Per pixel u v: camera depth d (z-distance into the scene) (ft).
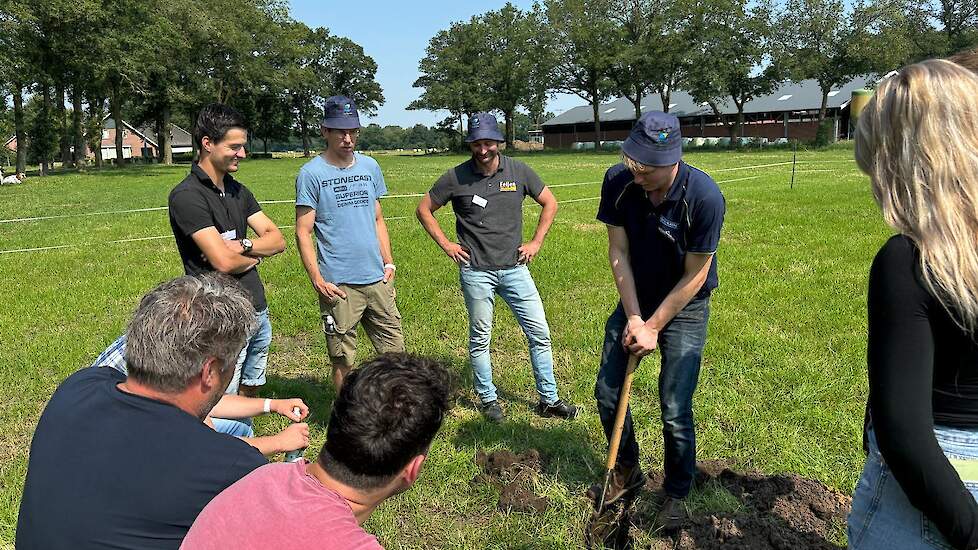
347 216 14.15
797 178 71.20
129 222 48.85
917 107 4.65
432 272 29.48
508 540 10.85
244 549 5.02
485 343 15.15
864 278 26.03
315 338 21.34
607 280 27.45
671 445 10.75
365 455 5.11
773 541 9.97
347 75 267.18
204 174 12.26
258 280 13.38
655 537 10.71
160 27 123.03
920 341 4.66
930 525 5.20
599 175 91.71
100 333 21.79
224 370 6.96
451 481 12.51
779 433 13.69
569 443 13.82
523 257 14.94
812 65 161.48
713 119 214.90
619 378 11.01
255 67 177.88
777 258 30.01
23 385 17.56
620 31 185.37
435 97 228.02
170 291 6.88
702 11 167.84
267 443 9.46
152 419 6.37
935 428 5.01
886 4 159.43
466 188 14.67
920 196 4.59
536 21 207.41
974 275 4.37
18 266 32.48
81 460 6.15
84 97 146.72
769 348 18.38
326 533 4.97
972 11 161.79
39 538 6.09
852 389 15.62
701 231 9.56
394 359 5.62
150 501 6.05
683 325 10.50
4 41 97.96
